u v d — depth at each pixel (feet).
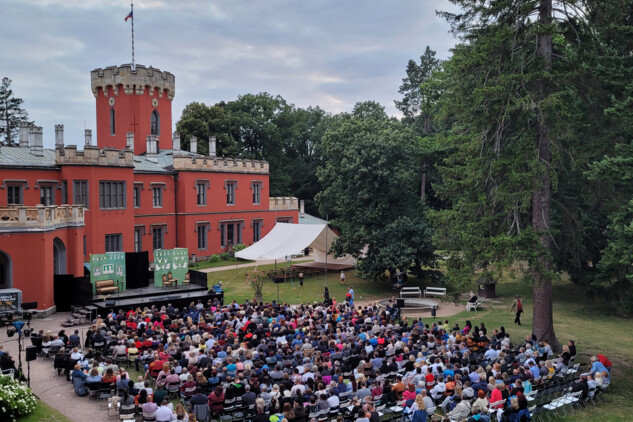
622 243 69.46
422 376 61.46
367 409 50.60
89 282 109.60
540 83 78.33
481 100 72.79
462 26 82.23
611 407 64.13
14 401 56.13
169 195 175.83
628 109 69.97
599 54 80.48
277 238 150.61
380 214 139.95
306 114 302.66
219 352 69.05
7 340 88.89
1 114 261.85
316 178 288.30
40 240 108.17
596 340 90.89
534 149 73.31
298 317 91.66
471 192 82.64
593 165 72.49
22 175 128.67
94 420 58.08
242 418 57.93
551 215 103.30
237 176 199.93
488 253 73.97
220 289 124.77
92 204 138.51
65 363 70.08
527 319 107.65
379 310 103.50
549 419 60.59
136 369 74.13
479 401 53.01
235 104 274.57
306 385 59.00
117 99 192.24
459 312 116.06
